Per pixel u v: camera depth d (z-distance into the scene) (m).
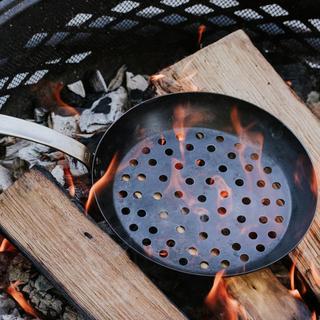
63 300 1.11
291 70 1.45
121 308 1.03
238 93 1.20
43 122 1.37
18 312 1.15
